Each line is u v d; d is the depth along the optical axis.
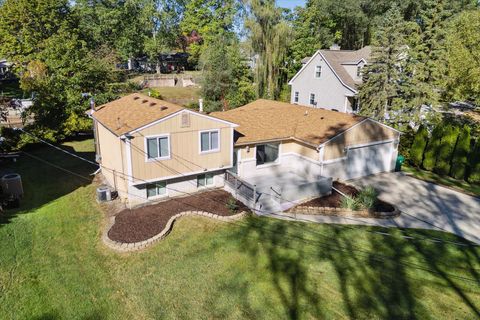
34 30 37.28
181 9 67.88
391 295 11.17
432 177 22.09
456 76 28.30
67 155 25.19
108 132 18.22
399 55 28.80
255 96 40.97
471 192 19.61
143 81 53.09
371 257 13.25
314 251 13.62
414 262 12.94
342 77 34.41
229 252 13.56
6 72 55.59
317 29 55.03
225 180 19.25
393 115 28.77
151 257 13.29
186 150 17.22
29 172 21.67
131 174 16.03
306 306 10.77
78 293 11.47
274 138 20.31
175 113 16.27
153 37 65.81
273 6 39.91
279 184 19.45
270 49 40.03
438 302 10.84
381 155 22.30
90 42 48.44
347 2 51.72
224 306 10.84
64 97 28.77
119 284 11.91
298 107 25.16
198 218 15.95
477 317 10.21
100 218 16.11
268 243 14.16
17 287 11.62
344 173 21.02
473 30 28.00
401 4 49.31
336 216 16.66
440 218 16.52
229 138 18.41
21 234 14.69
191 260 13.09
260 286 11.68
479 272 12.37
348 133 20.17
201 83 39.56
